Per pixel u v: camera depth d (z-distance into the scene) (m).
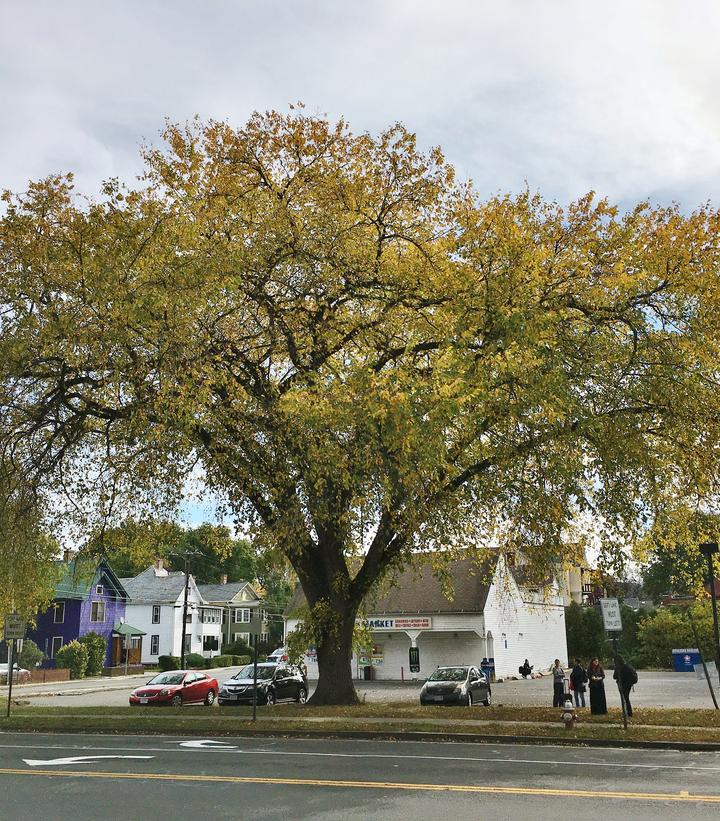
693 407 16.39
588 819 7.69
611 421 16.78
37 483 19.31
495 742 15.20
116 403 17.53
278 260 17.67
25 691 40.31
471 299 15.60
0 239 16.06
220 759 12.38
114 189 15.36
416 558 23.69
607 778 10.24
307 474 16.11
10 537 19.23
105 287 14.57
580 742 14.76
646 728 16.19
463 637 44.88
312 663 49.44
